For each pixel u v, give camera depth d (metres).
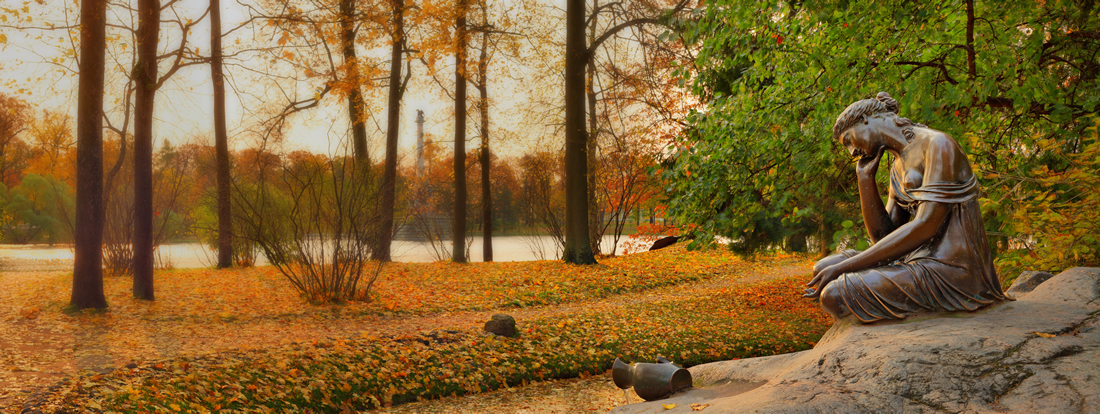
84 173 10.24
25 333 8.28
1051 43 6.20
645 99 18.77
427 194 30.80
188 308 10.73
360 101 19.16
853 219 10.06
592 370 8.30
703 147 7.46
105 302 10.43
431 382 7.23
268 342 8.18
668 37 7.52
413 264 18.47
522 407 6.71
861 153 3.92
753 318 11.45
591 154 22.59
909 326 3.24
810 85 6.82
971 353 2.69
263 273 16.09
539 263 19.48
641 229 23.94
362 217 11.74
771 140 6.89
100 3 10.27
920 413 2.47
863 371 2.82
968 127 6.36
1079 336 2.84
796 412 2.44
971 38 5.79
